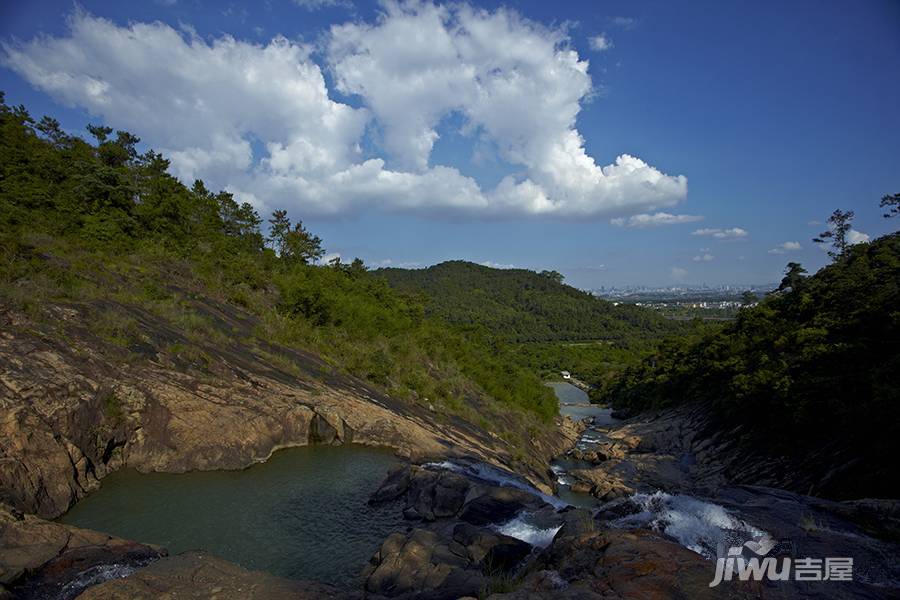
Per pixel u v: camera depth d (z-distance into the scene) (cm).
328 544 1415
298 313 4072
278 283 4469
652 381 7962
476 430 3781
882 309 3397
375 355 4084
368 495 1811
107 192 3941
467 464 2438
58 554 999
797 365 3719
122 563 1023
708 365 5978
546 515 1569
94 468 1656
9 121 4281
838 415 3008
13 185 3256
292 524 1525
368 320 4809
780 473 3316
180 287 3291
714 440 4628
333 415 2472
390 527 1554
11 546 974
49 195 3400
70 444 1538
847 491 2591
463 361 6203
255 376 2469
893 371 2811
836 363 3425
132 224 3812
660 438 5441
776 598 652
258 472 1967
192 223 4703
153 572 913
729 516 1052
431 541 1208
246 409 2194
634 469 4244
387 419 2700
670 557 733
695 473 4162
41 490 1354
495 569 1104
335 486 1889
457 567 1075
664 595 634
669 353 8606
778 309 6128
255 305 3775
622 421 8219
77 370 1759
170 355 2206
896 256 5297
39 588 888
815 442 3241
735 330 6581
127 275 2989
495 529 1452
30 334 1769
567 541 864
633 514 1130
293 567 1275
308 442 2377
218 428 2027
